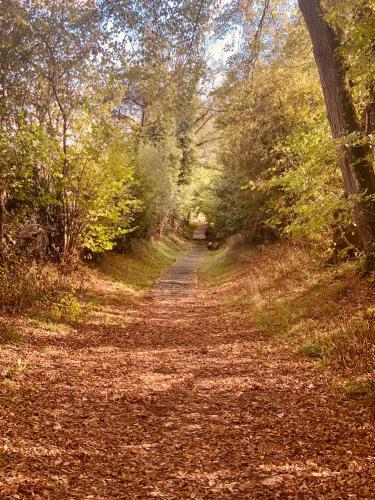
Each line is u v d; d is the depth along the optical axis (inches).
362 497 157.8
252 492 169.3
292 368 327.6
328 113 446.6
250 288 656.4
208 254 1617.9
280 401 269.6
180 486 176.7
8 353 336.2
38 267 563.2
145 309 647.8
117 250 1064.8
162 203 1398.9
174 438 225.9
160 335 489.4
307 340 370.6
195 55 532.1
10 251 523.8
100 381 311.9
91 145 650.8
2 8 464.1
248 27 579.8
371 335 336.8
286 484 173.2
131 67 513.7
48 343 390.6
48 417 237.8
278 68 654.5
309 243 779.4
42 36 494.9
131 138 716.7
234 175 1016.9
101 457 200.7
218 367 352.5
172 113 565.9
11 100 534.6
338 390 273.1
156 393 294.5
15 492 158.1
